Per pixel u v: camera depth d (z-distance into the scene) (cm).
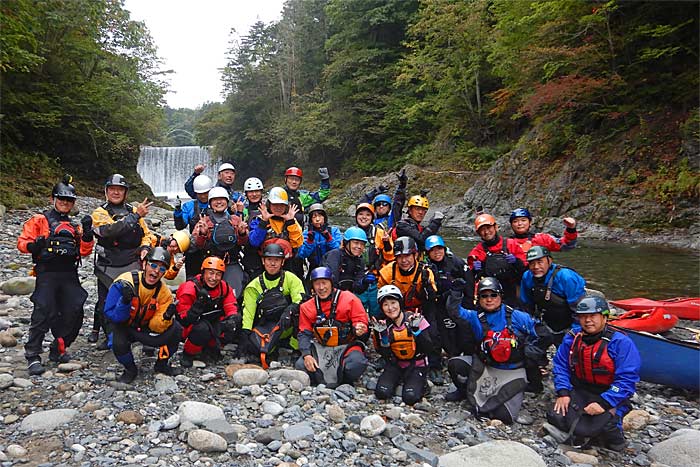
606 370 416
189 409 402
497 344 465
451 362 493
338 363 512
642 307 805
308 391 479
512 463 359
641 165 1775
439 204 2561
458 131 3117
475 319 481
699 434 412
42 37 2064
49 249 487
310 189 3872
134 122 2606
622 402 414
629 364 411
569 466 386
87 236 502
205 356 557
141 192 2639
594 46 1838
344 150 4000
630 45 1869
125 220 532
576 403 430
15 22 1641
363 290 587
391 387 490
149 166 4472
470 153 2938
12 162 1944
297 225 592
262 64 4750
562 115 2070
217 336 545
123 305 448
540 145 2172
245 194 659
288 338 598
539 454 394
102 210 545
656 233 1597
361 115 3728
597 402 421
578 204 1873
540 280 529
